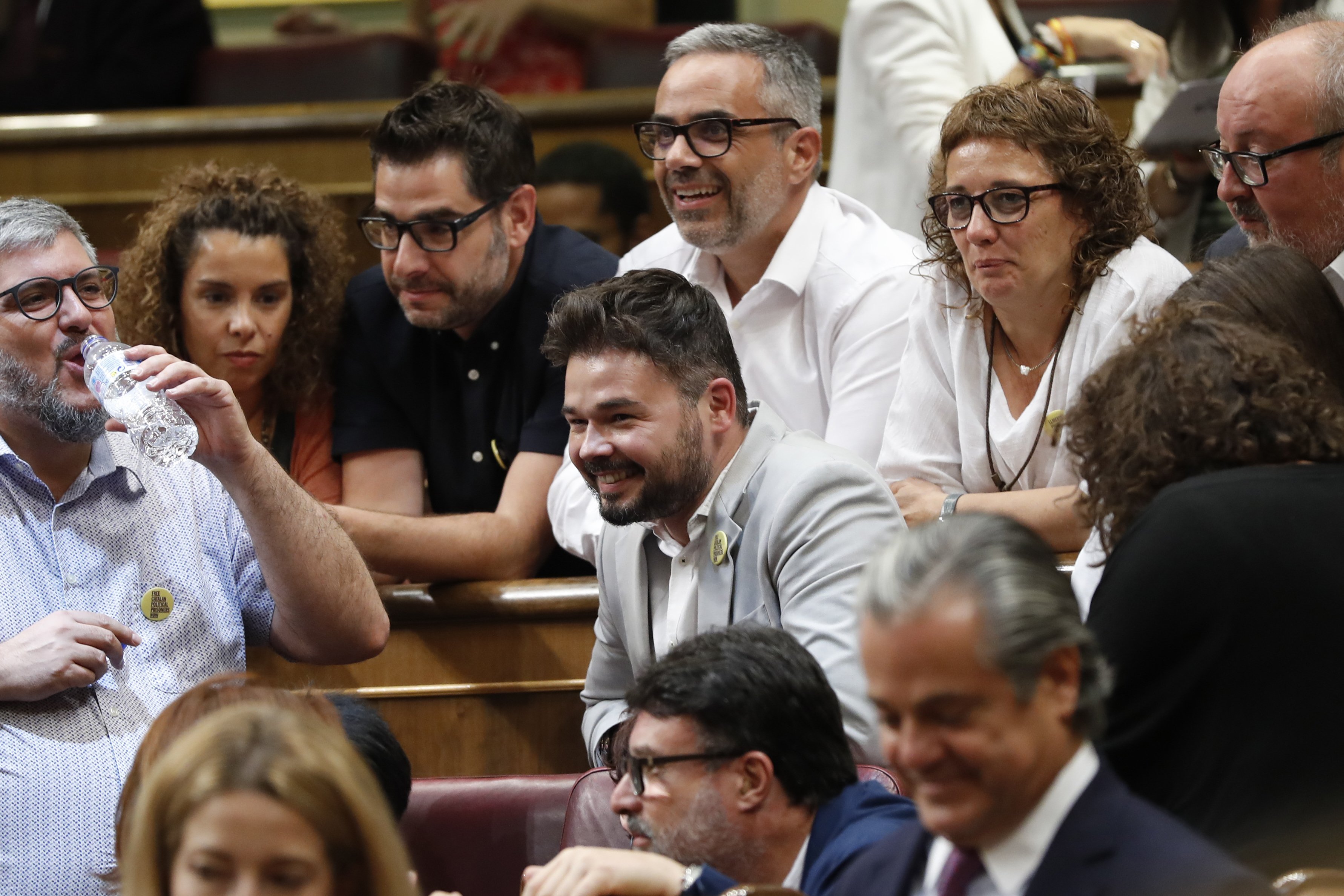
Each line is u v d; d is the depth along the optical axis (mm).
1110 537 5898
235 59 15883
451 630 9836
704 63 10125
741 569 7789
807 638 7449
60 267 8250
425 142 10352
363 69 15672
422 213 10352
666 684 6023
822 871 5750
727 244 10195
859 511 7680
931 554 4324
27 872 7637
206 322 10586
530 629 9773
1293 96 8133
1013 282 8453
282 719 4598
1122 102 13008
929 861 4754
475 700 9789
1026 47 11727
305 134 14547
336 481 11102
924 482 9047
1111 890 4199
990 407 8906
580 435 7746
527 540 10273
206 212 10633
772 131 10070
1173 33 11781
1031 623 4203
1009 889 4340
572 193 13031
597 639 8664
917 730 4238
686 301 7738
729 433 7895
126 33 15617
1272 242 8297
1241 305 6461
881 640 4270
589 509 9836
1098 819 4316
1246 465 5598
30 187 14781
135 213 14703
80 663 7730
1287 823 5035
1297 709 5094
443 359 10969
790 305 10133
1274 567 5168
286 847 4355
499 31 15328
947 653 4184
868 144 11719
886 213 11633
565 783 7832
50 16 15523
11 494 8336
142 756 5629
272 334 10719
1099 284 8477
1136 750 5293
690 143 10062
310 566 8367
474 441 10898
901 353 9781
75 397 8227
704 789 5922
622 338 7594
